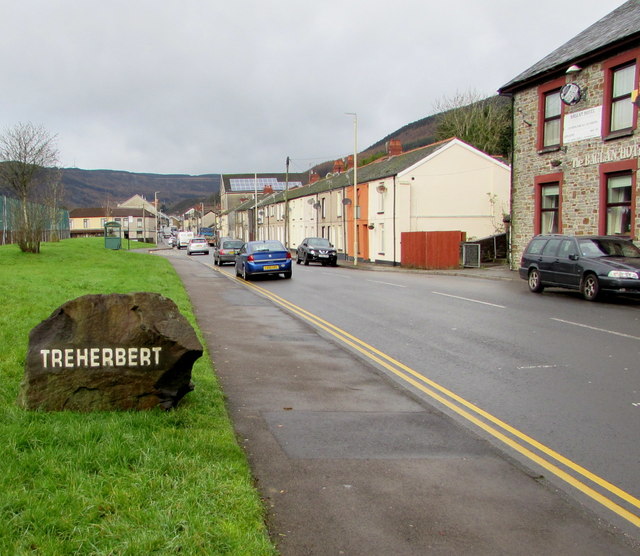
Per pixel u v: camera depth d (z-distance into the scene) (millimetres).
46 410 5094
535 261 17266
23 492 3523
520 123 23391
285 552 3344
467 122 54719
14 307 10820
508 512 3926
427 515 3854
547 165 21859
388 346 9648
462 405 6418
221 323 11961
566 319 12016
